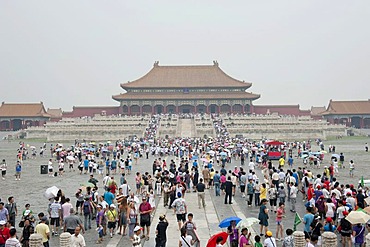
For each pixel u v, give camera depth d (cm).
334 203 2528
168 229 2512
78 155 6831
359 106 17238
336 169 4788
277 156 6488
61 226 2466
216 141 9012
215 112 17400
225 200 3288
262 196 3017
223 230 2473
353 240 2020
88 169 5659
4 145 10481
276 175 3459
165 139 10306
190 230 1928
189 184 3869
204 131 11712
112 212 2391
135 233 1888
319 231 2044
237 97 17150
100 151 7362
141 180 3566
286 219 2784
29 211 2145
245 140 9619
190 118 13962
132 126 12425
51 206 2408
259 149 6762
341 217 2306
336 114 16900
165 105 17238
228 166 5794
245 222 1867
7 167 5938
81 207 2847
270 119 13638
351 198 2458
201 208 3116
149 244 2241
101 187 4075
